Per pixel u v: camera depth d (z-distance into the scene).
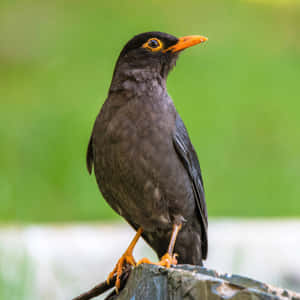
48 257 8.89
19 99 18.58
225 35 24.80
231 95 19.00
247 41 24.48
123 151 6.30
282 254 9.25
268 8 27.94
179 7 27.17
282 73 21.50
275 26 26.39
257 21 26.75
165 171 6.36
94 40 23.25
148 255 9.12
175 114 6.65
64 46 22.91
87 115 17.55
